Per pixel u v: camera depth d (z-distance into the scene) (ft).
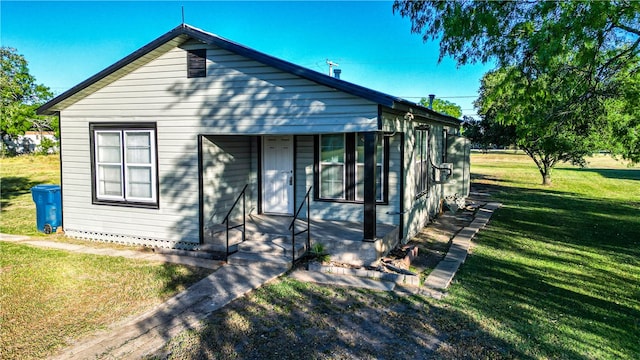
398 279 23.53
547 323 18.34
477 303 20.52
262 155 35.29
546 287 23.22
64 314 19.47
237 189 33.78
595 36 26.25
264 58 26.55
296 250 26.63
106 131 32.12
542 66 27.27
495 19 27.63
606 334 17.39
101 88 31.78
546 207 53.52
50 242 32.65
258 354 15.69
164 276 24.63
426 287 22.65
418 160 36.63
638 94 30.81
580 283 24.08
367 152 25.59
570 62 32.19
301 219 33.83
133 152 31.58
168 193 30.48
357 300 20.86
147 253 29.63
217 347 16.21
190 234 29.96
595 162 171.01
